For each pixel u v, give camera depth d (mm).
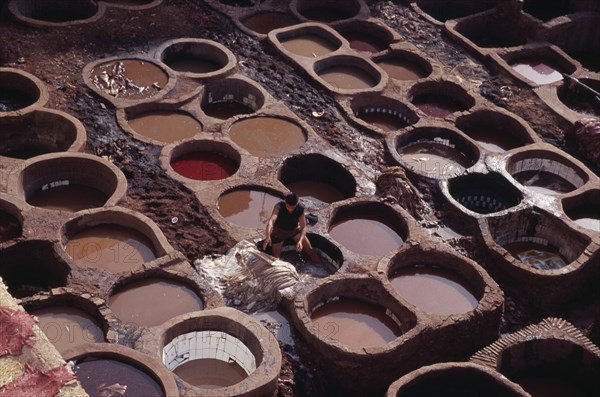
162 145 21438
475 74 25203
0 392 14141
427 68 25281
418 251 19422
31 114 21594
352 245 19734
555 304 19875
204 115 22656
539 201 21094
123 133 21719
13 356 14641
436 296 18938
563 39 27031
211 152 21812
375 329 18266
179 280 18266
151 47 24562
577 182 22203
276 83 24031
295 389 17172
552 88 24812
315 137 22188
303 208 18828
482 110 23641
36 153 21953
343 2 27516
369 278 18562
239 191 20578
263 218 20000
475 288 19125
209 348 17406
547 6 28156
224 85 23734
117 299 17828
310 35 26125
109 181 20469
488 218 20547
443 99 24859
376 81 24641
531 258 20844
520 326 19312
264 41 25438
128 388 15766
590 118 23516
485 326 18359
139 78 23484
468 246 20250
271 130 22344
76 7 25922
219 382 17125
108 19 25203
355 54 25125
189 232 19422
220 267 18750
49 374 14422
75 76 23125
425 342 17797
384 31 26375
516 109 24062
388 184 20719
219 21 26062
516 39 27234
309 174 21875
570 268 19672
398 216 20156
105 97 22484
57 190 20656
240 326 17031
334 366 17359
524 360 17672
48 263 18719
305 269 19297
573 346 17516
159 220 19656
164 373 15898
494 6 27750
